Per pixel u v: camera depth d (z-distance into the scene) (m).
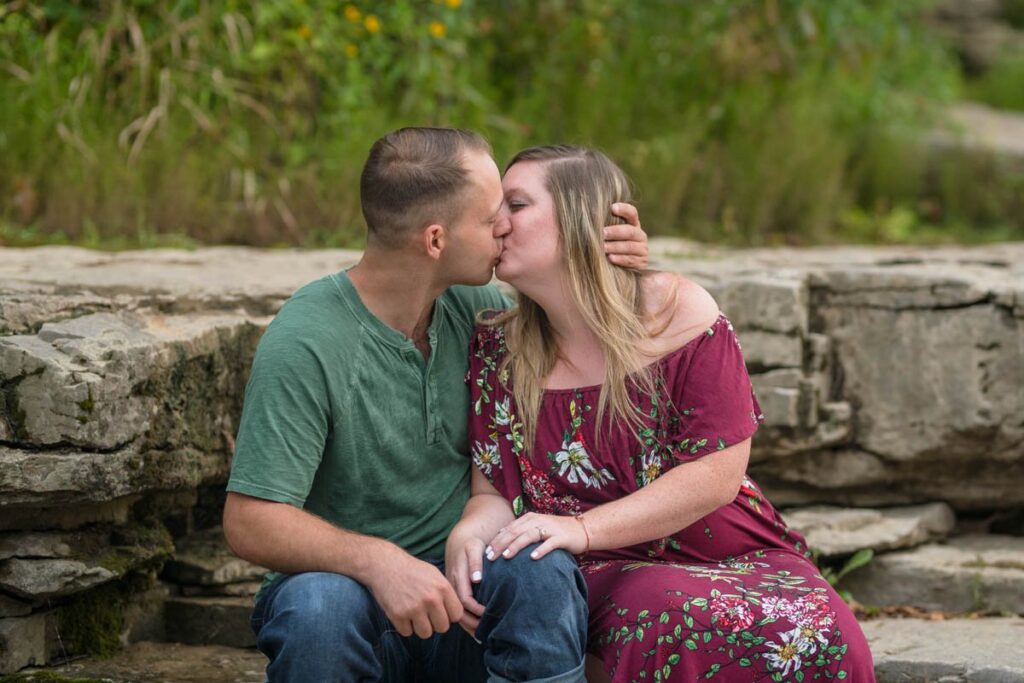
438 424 2.62
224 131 5.40
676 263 4.18
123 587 3.12
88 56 5.27
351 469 2.52
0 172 4.89
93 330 2.91
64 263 3.94
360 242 4.95
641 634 2.40
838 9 6.73
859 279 3.85
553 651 2.32
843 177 6.55
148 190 4.98
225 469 3.24
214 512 3.50
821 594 2.47
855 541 3.68
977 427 3.74
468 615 2.43
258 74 5.57
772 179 5.91
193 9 5.55
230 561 3.31
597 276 2.53
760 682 2.40
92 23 5.43
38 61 5.21
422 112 5.71
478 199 2.48
